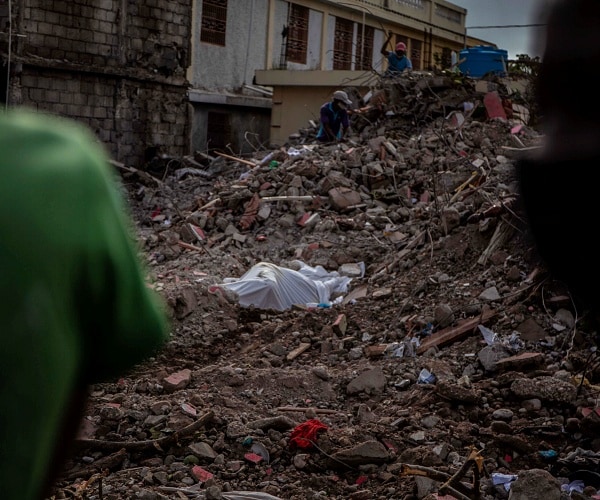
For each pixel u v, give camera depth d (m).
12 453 0.88
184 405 5.65
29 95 16.30
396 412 5.74
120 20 17.80
